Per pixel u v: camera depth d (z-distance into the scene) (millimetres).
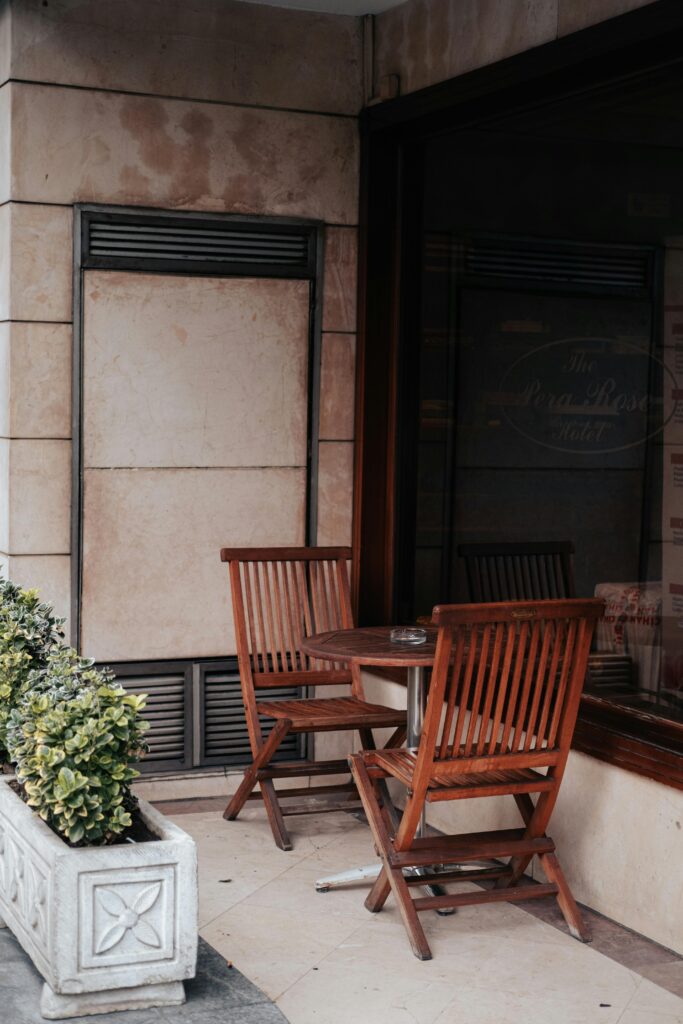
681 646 4102
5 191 5176
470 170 5176
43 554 5254
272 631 5227
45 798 3387
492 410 5051
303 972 3742
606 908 4191
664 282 4207
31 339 5176
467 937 4027
